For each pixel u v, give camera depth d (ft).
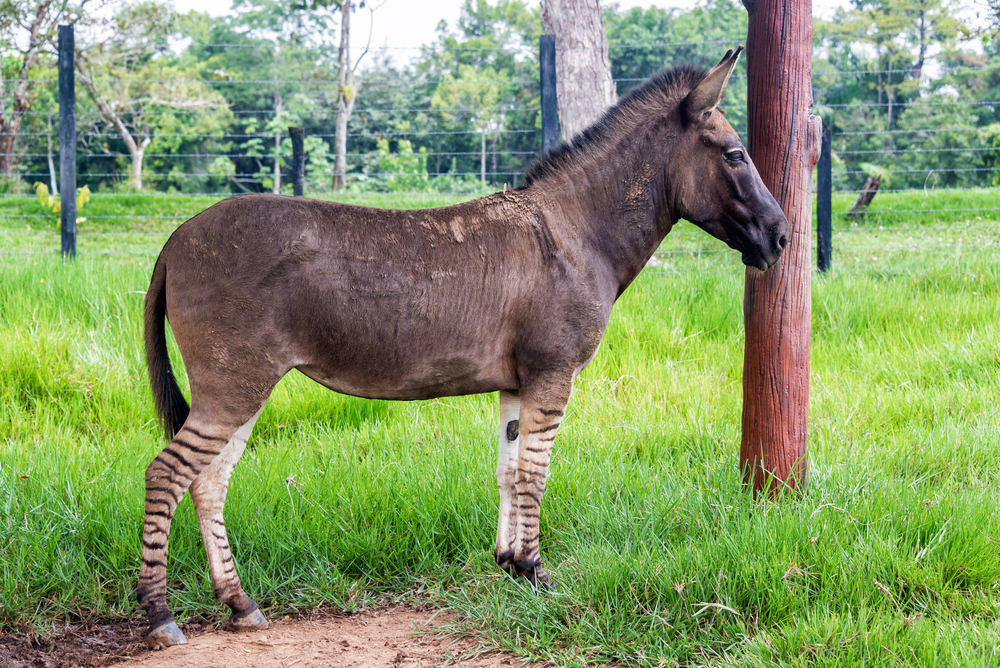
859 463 13.99
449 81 94.22
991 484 13.69
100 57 83.15
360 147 102.89
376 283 10.28
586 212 11.73
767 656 9.21
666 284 23.39
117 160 100.73
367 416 17.49
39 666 9.65
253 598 11.60
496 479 13.14
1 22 76.23
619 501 13.00
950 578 10.64
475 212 11.29
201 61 126.00
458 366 11.03
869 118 95.30
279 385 17.67
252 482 13.48
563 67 29.22
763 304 12.85
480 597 11.35
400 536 12.67
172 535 12.28
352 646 10.25
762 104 12.61
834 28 105.19
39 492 12.88
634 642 9.87
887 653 8.97
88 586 11.33
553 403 11.32
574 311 11.27
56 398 17.22
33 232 40.42
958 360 18.86
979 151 80.12
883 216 41.63
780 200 12.62
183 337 10.05
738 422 16.57
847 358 19.98
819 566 10.66
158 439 15.87
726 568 10.53
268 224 9.98
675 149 11.82
